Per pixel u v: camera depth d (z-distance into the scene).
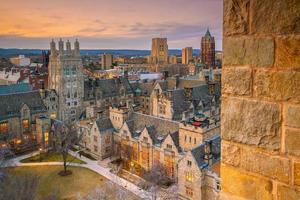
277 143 5.32
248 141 5.68
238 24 5.66
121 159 64.25
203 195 42.66
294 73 5.07
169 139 53.91
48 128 73.06
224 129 6.04
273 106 5.34
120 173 57.69
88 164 62.25
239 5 5.61
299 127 5.06
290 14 5.02
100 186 47.78
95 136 65.62
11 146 71.31
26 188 43.22
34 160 64.50
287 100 5.17
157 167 53.12
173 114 71.44
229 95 5.93
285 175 5.24
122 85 101.38
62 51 85.81
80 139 70.44
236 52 5.74
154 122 61.16
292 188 5.17
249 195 5.70
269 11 5.25
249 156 5.68
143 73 177.12
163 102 73.75
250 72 5.58
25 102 77.50
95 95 94.62
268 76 5.36
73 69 88.38
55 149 70.06
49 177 55.88
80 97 90.62
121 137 64.12
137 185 52.22
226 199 6.05
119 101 98.94
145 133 58.34
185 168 44.22
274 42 5.24
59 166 60.97
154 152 56.81
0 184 42.59
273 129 5.35
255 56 5.49
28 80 123.06
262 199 5.53
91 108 84.06
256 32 5.44
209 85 83.12
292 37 5.04
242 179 5.80
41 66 181.38
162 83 93.88
